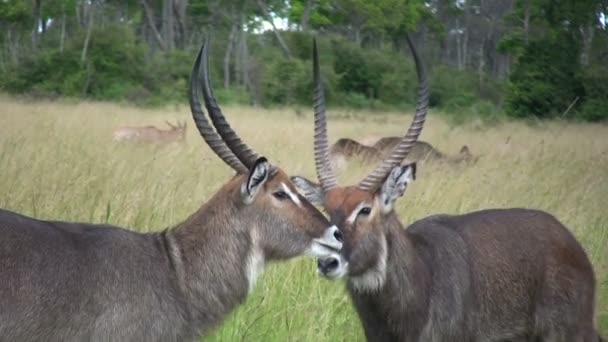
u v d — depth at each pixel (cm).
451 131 5316
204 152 3025
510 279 1373
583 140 4675
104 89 7862
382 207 1315
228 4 10206
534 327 1401
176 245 1211
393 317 1315
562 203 2284
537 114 6688
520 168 2902
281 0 10412
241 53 9356
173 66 8594
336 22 10344
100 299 1136
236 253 1216
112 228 1191
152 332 1166
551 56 6719
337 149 3188
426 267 1325
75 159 2358
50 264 1114
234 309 1233
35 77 7806
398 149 1422
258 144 3472
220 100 7962
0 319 1082
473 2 12406
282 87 8288
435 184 2333
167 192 1942
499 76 11894
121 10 11288
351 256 1278
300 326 1491
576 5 6794
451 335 1326
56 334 1116
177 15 10450
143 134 3728
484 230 1395
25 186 1880
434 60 10975
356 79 8819
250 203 1216
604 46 7119
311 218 1225
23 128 3312
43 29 10425
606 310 1741
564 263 1405
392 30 10306
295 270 1666
